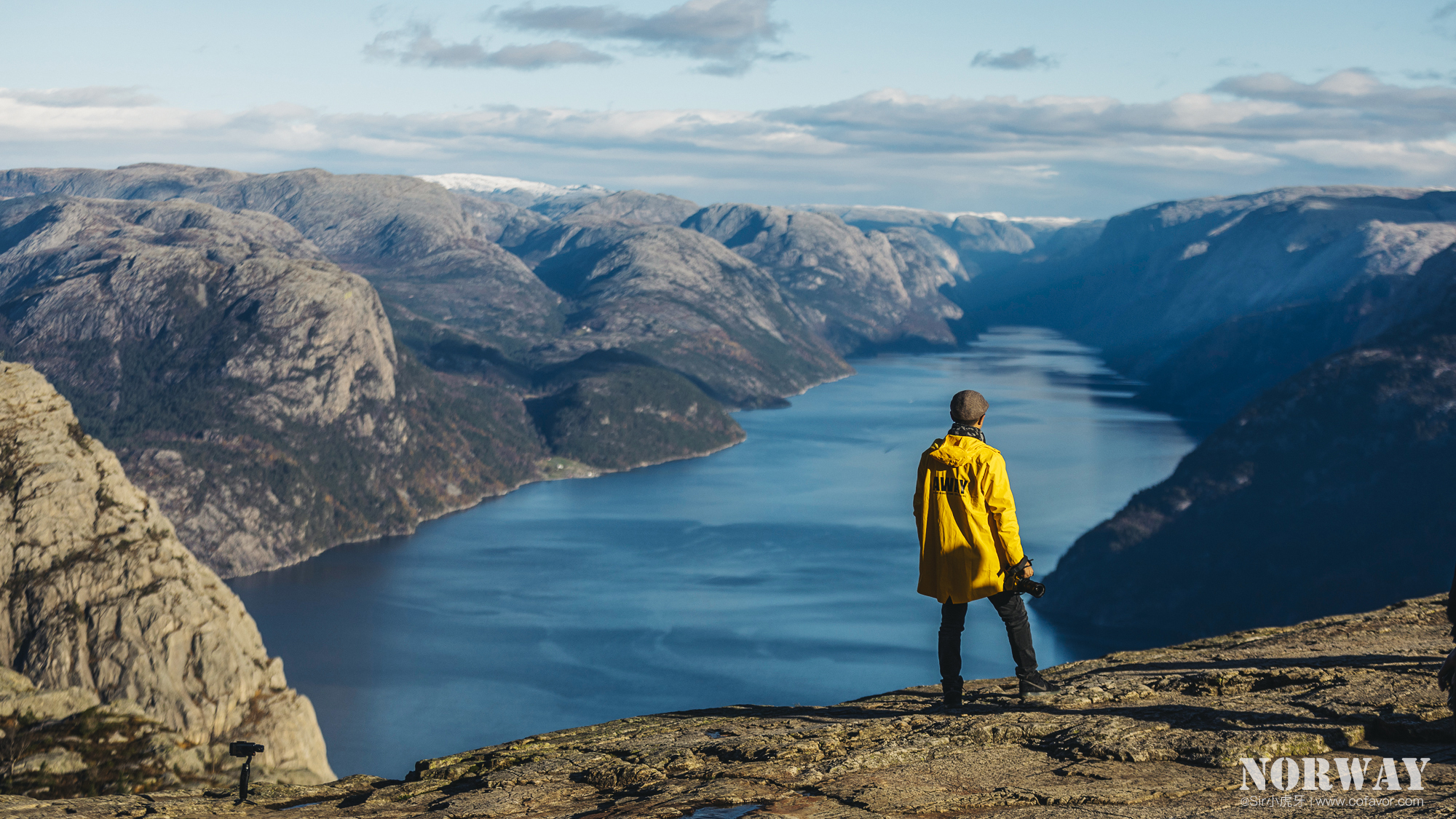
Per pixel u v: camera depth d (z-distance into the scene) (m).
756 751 8.59
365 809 8.57
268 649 193.50
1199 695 9.41
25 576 58.59
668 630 199.50
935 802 6.95
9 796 8.99
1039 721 8.69
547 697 167.12
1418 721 7.58
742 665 180.12
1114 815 6.37
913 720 9.20
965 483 9.38
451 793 8.85
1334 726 7.68
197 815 8.61
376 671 180.62
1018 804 6.86
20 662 55.97
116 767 30.11
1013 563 9.26
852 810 6.95
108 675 56.28
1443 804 5.86
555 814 7.63
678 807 7.28
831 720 9.84
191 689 57.56
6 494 59.78
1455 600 7.16
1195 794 6.70
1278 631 13.04
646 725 10.85
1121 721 8.34
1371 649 10.83
